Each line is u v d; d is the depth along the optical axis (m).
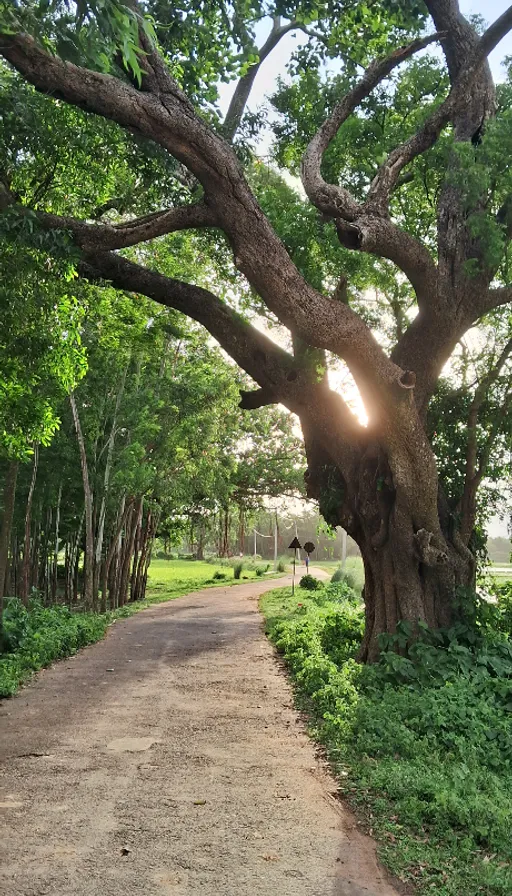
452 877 4.84
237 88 13.77
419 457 11.05
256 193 13.97
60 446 23.06
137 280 11.69
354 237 10.09
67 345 12.44
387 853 5.21
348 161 13.73
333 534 16.19
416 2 11.44
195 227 10.38
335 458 12.48
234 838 5.48
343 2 11.77
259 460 45.06
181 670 13.61
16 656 13.63
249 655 15.66
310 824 5.80
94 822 5.74
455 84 10.52
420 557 11.80
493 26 10.27
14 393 12.64
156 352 26.97
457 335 11.95
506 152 10.57
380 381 10.30
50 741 8.33
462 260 11.71
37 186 12.05
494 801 6.14
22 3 6.74
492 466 13.42
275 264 9.36
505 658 11.07
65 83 8.03
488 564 13.67
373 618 12.41
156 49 8.62
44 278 10.13
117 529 28.73
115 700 10.76
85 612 24.11
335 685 10.31
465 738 8.04
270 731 8.86
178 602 33.50
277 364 12.12
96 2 5.22
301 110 14.16
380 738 7.96
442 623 11.88
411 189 14.02
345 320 9.76
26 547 22.53
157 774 7.07
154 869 4.89
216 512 47.69
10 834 5.48
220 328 12.11
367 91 10.66
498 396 13.23
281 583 49.91
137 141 11.29
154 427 24.75
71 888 4.57
